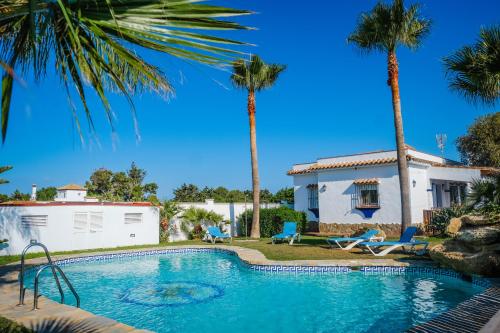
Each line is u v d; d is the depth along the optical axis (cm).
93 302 920
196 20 213
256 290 993
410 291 932
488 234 938
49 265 703
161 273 1267
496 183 1109
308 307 838
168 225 2039
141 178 4753
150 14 213
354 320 744
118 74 267
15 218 1582
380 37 1662
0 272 1141
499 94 1021
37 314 635
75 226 1686
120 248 1697
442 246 1070
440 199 2522
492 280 858
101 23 220
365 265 1128
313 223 2408
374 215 2081
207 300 917
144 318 792
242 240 2017
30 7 185
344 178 2223
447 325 562
